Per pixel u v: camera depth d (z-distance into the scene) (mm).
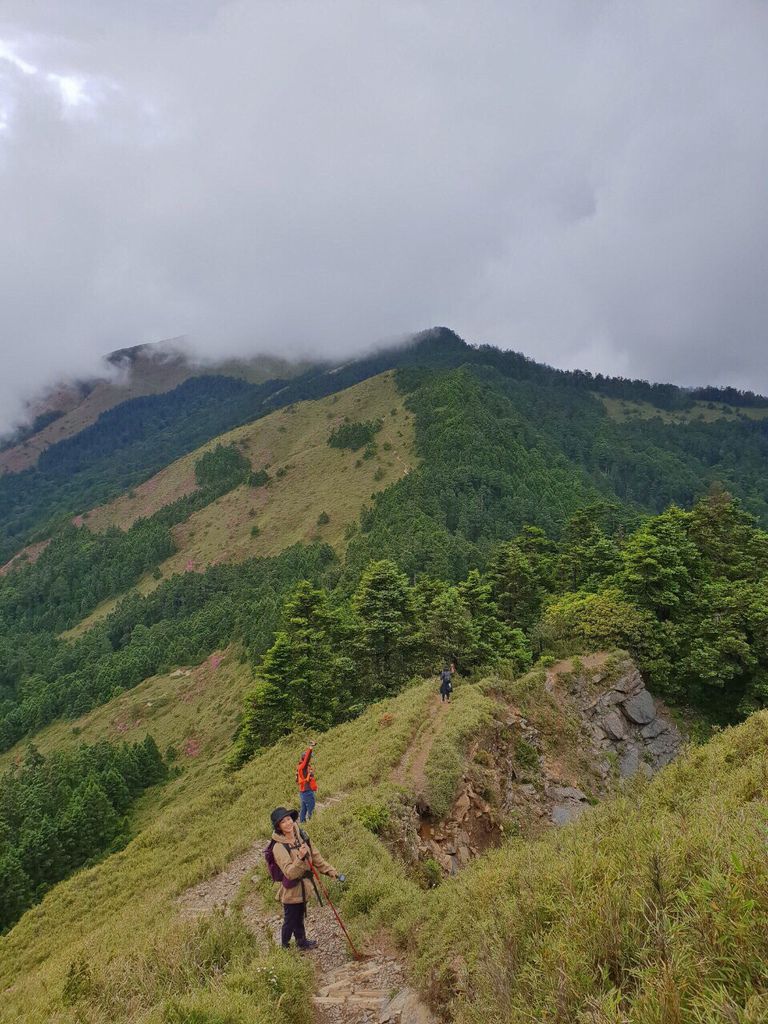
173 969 7641
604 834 7453
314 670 41531
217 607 139375
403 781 19125
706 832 5395
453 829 18109
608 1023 3244
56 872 56125
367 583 45406
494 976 4801
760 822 5094
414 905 9203
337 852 12508
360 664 43125
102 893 17672
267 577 140875
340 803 16500
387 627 42719
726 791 8852
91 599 182625
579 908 4824
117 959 8664
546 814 24516
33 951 15672
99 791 66062
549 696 33938
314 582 113938
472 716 25047
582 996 3850
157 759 84188
